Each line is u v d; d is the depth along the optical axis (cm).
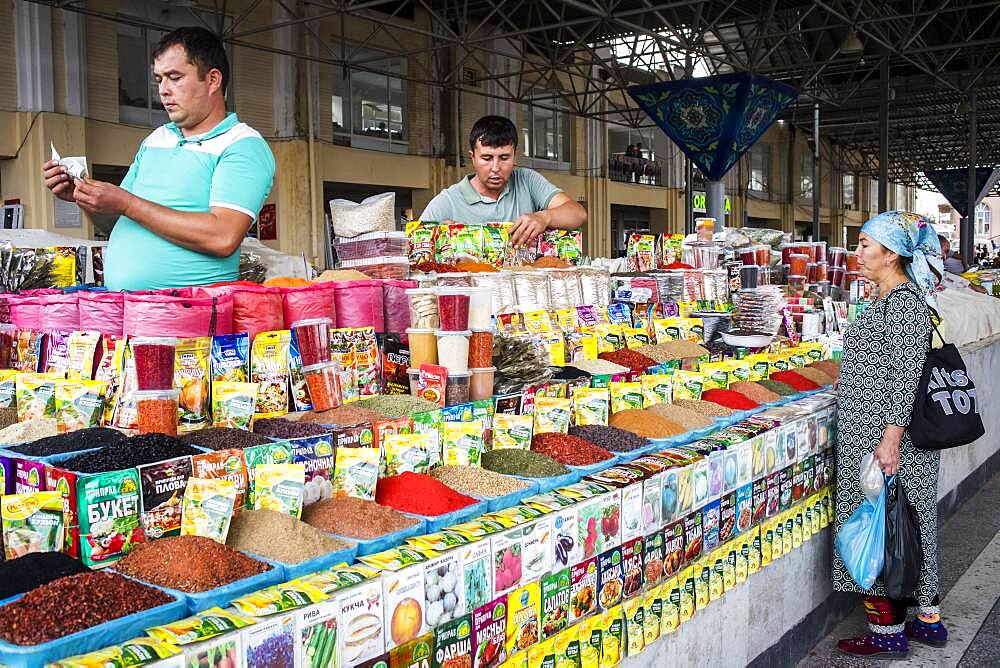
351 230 268
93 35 1232
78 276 309
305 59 1416
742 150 1019
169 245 210
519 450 211
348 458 173
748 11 1664
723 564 239
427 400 212
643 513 201
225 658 116
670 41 1393
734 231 558
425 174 1734
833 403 315
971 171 1828
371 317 225
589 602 184
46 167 192
